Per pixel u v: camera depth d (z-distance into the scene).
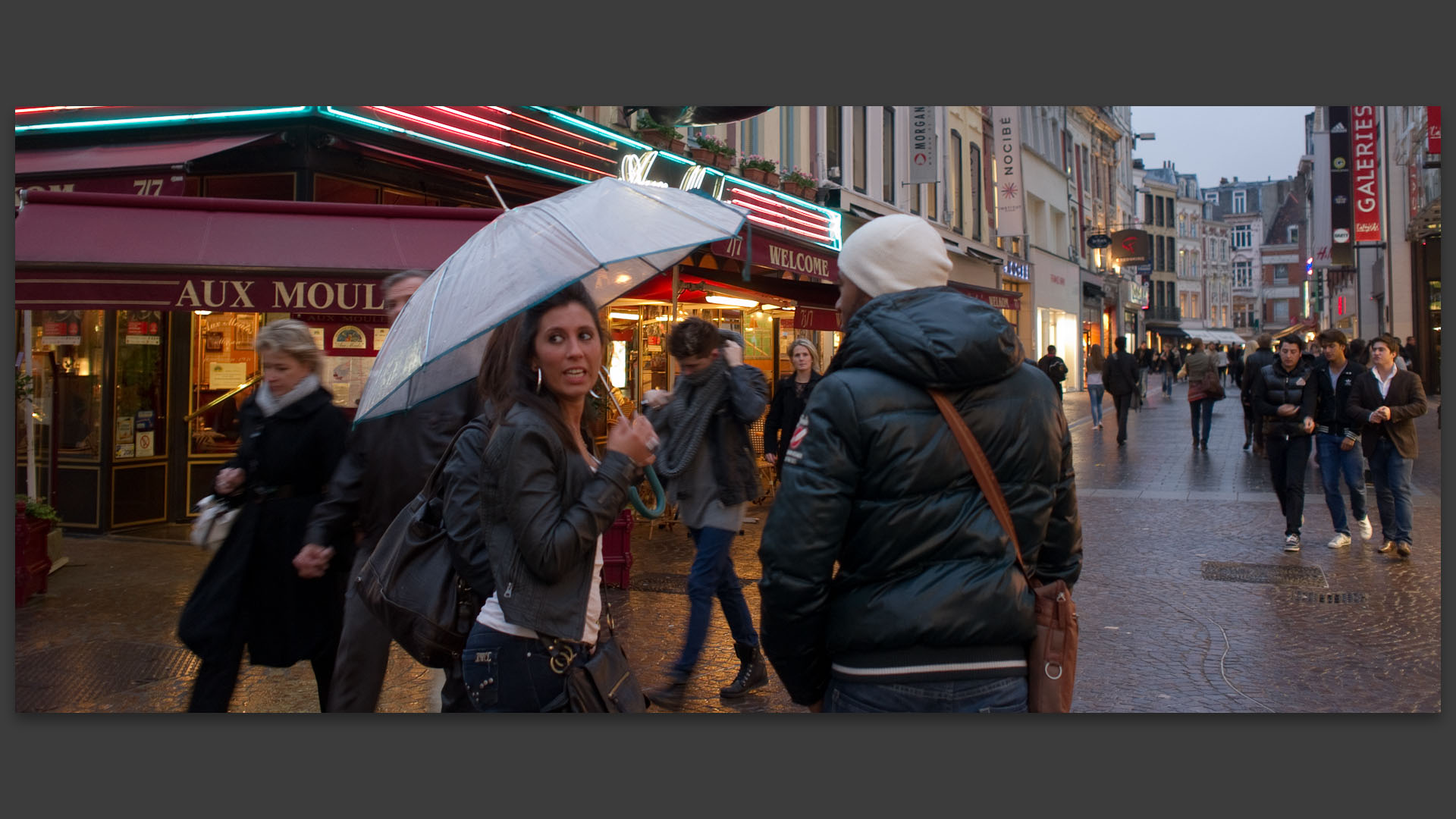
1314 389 8.34
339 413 3.85
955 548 2.15
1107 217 50.41
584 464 2.47
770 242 10.70
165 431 9.72
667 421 4.98
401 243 7.62
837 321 12.18
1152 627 6.03
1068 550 2.41
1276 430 8.52
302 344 3.82
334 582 3.81
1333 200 29.70
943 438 2.14
